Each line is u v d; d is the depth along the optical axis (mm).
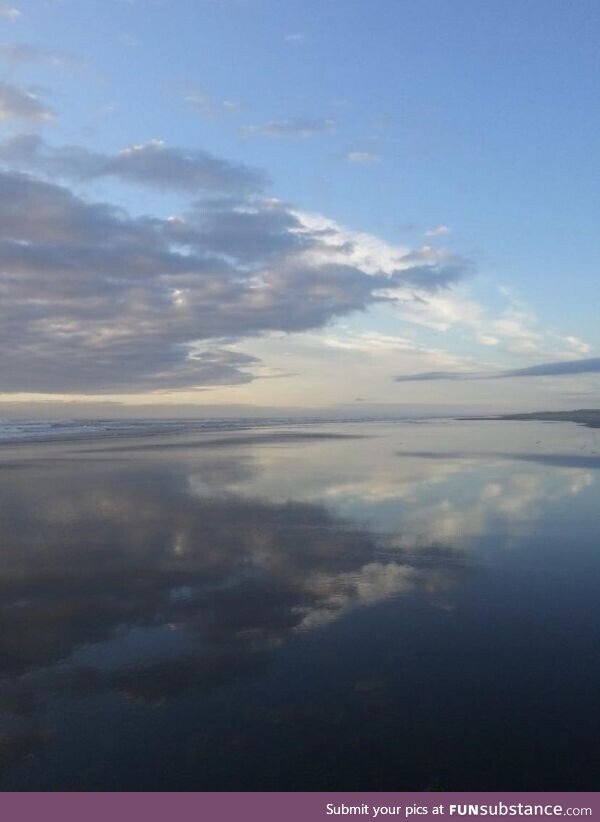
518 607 6836
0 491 14844
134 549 9453
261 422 67312
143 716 4711
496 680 5172
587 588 7441
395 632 6195
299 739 4391
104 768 4125
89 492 14672
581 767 4059
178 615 6734
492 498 13461
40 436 38000
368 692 5008
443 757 4172
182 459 22422
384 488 15039
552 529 10469
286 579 7922
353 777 4008
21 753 4281
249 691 5055
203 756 4227
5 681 5270
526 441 30234
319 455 23656
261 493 14445
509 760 4129
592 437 32969
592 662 5484
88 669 5477
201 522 11297
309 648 5852
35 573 8273
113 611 6875
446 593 7324
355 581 7809
